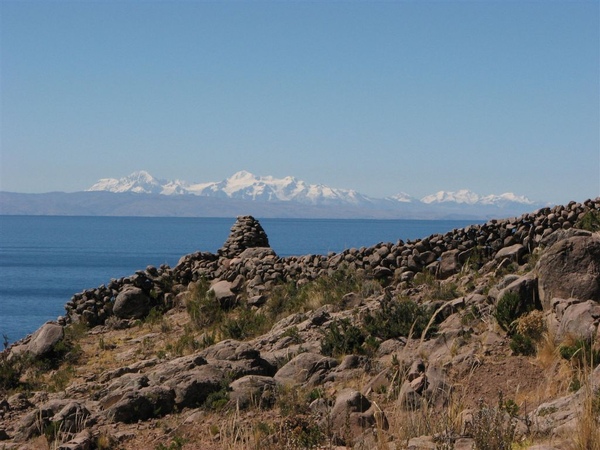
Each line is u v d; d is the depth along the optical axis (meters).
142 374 19.06
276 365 18.88
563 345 15.07
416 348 17.75
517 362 15.45
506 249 23.75
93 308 29.92
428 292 22.69
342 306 23.69
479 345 16.70
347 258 27.48
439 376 14.93
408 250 25.92
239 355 18.62
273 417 15.28
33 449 15.33
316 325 21.62
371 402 13.89
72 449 14.34
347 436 11.98
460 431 11.52
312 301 25.16
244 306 27.86
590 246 17.25
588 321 15.13
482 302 19.06
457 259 24.83
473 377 15.27
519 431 10.84
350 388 16.17
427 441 11.15
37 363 23.89
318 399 15.27
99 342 26.12
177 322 27.95
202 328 26.39
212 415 15.94
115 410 16.55
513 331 16.80
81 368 23.28
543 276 17.34
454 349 16.69
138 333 27.56
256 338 23.03
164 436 15.33
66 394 19.80
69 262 196.88
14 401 18.97
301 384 17.05
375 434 12.48
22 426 16.53
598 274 16.89
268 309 26.44
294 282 28.31
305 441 12.32
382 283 25.47
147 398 16.73
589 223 22.58
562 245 17.44
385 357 17.78
